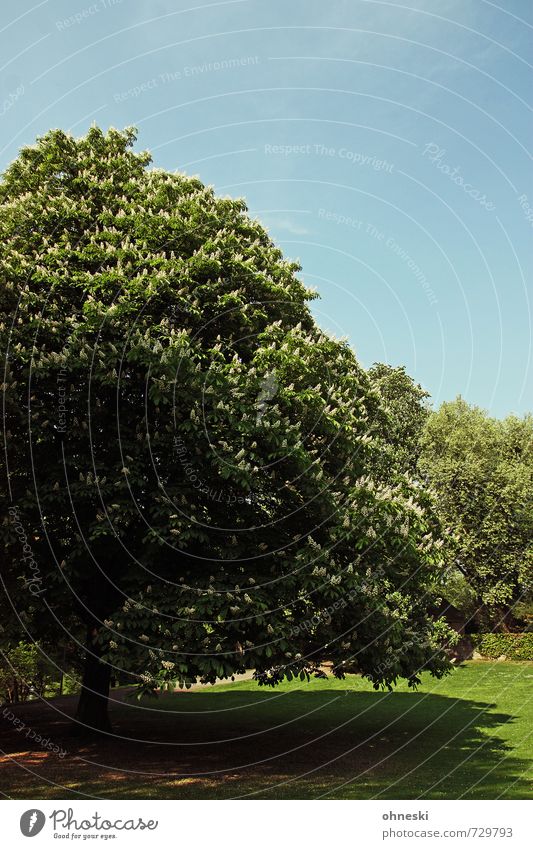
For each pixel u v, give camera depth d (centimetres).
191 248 1336
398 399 3412
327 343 1306
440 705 1970
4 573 1203
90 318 1151
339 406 1305
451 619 3319
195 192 1438
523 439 3256
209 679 1067
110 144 1552
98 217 1307
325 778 1073
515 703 1958
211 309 1262
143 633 1079
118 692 2377
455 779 1069
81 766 1123
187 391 1124
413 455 3216
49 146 1473
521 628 3434
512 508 2941
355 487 1209
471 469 2967
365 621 1230
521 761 1216
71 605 1336
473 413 3288
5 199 1454
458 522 2814
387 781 1052
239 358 1284
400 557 1280
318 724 1683
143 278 1192
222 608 1060
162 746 1330
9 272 1205
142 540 1125
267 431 1125
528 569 2906
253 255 1376
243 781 1040
